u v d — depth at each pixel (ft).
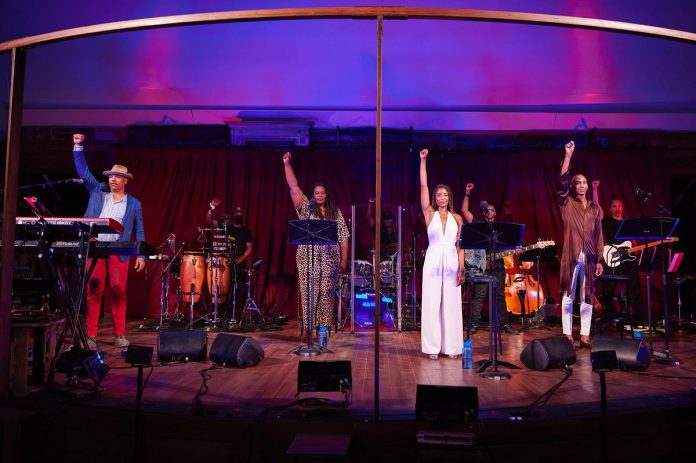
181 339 15.90
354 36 21.98
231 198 29.12
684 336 22.80
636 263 24.34
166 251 28.66
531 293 27.32
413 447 10.05
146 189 28.99
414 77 25.38
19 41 11.85
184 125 29.71
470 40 22.20
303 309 20.22
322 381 10.94
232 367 15.05
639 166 28.99
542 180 29.07
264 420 10.19
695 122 28.76
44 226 13.65
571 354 14.98
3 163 27.99
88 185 18.49
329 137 29.66
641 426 10.53
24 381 11.78
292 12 10.58
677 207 31.99
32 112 29.22
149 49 23.00
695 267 29.78
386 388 12.67
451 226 17.26
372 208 27.12
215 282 24.30
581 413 10.52
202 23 10.97
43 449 10.98
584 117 29.09
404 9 10.41
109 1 19.12
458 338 17.01
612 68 24.25
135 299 28.66
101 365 12.19
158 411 10.62
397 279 24.34
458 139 29.63
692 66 23.89
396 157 29.09
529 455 10.09
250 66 24.47
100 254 15.19
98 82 26.03
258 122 29.07
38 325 12.00
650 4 18.89
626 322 23.27
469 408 9.91
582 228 18.22
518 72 24.80
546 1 18.90
